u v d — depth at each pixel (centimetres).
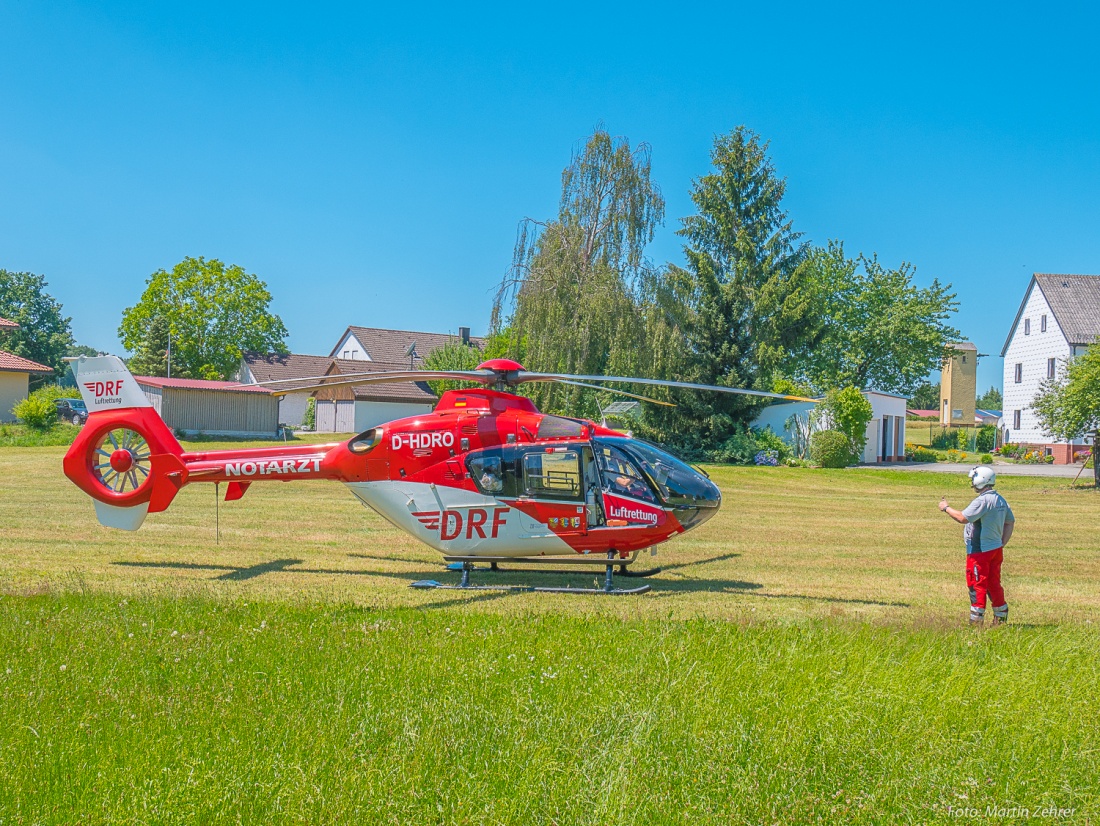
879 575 1152
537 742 531
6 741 521
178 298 6222
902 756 533
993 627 827
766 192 3716
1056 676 669
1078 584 1107
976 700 616
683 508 1030
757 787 488
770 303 3500
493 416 1063
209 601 899
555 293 3047
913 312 4988
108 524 1166
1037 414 2847
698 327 3484
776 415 3547
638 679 643
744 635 766
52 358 8844
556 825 446
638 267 3141
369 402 4756
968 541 865
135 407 1156
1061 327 4328
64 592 934
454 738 534
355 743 520
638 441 1065
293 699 601
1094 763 533
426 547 1312
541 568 1175
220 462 1137
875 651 718
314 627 794
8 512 1572
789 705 594
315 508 1725
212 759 500
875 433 3797
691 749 528
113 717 565
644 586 1050
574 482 1033
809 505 2042
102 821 435
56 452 2888
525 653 711
